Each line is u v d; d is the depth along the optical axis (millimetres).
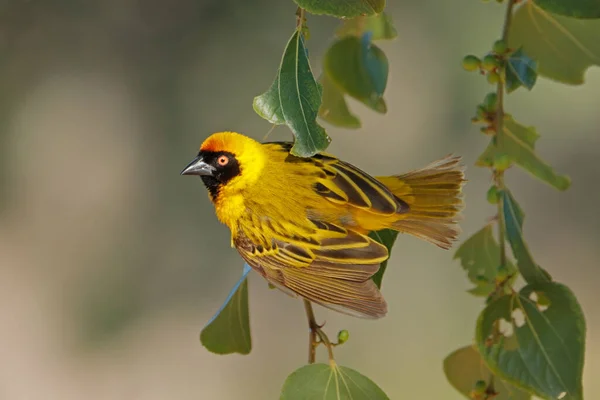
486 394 5223
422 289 12484
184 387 12953
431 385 11992
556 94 12398
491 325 4805
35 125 14102
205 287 13516
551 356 4707
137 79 14133
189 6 14031
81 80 14180
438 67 12922
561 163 12875
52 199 13922
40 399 13141
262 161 5789
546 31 5941
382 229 5648
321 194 5598
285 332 12953
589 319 13117
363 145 13211
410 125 13102
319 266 5492
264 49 13781
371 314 5180
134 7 14203
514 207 5043
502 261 4996
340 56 6363
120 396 13102
